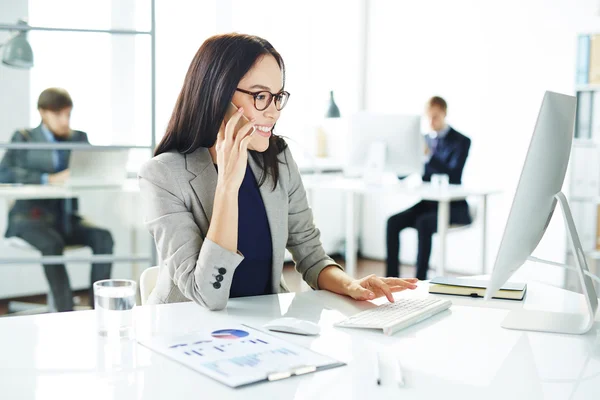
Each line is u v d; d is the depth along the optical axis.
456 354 1.30
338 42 6.21
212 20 5.30
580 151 4.60
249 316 1.55
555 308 1.69
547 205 1.54
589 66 4.56
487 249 5.70
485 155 5.64
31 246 3.48
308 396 1.06
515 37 5.42
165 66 5.07
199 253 1.66
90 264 3.56
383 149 4.84
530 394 1.09
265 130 1.76
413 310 1.57
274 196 1.91
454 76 5.80
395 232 5.15
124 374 1.14
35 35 3.32
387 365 1.22
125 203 3.58
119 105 3.49
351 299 1.75
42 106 3.38
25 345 1.29
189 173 1.77
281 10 5.75
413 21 6.04
